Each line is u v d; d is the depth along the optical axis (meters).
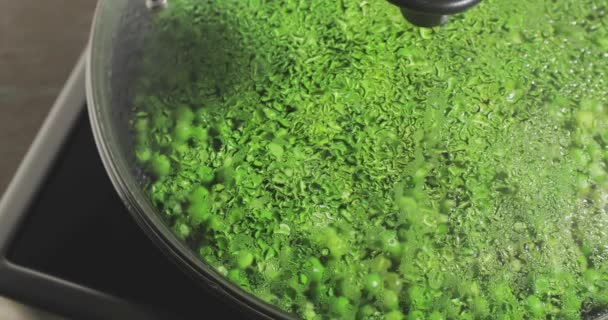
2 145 0.68
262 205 0.41
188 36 0.45
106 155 0.42
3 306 0.45
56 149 0.48
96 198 0.48
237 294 0.39
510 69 0.43
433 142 0.41
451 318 0.39
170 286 0.45
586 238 0.40
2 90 0.70
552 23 0.44
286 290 0.40
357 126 0.42
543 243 0.40
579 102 0.42
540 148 0.41
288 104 0.43
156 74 0.45
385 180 0.41
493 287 0.40
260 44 0.44
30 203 0.47
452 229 0.40
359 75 0.43
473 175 0.41
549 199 0.40
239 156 0.42
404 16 0.39
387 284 0.40
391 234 0.40
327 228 0.41
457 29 0.43
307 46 0.44
